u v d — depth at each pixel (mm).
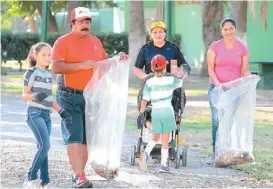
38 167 14844
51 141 22375
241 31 44781
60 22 90938
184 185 15367
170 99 16984
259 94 39156
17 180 15852
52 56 14664
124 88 14945
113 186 15125
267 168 17625
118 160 15016
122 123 14938
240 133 17609
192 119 28656
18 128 25531
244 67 18484
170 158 17594
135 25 49125
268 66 43688
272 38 55625
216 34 53219
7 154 19484
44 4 48156
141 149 17531
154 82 16953
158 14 46562
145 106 17188
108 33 68438
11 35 63469
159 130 16875
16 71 61281
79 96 14758
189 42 69875
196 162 18672
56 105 14781
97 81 14820
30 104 14602
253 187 15219
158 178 16203
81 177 14797
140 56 17641
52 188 14828
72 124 14703
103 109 14844
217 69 18406
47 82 14664
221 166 17781
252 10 44562
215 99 18016
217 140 17844
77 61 14836
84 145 15070
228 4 58125
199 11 69000
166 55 17516
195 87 44969
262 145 21578
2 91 41344
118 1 81562
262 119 28297
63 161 18422
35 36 63719
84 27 14789
